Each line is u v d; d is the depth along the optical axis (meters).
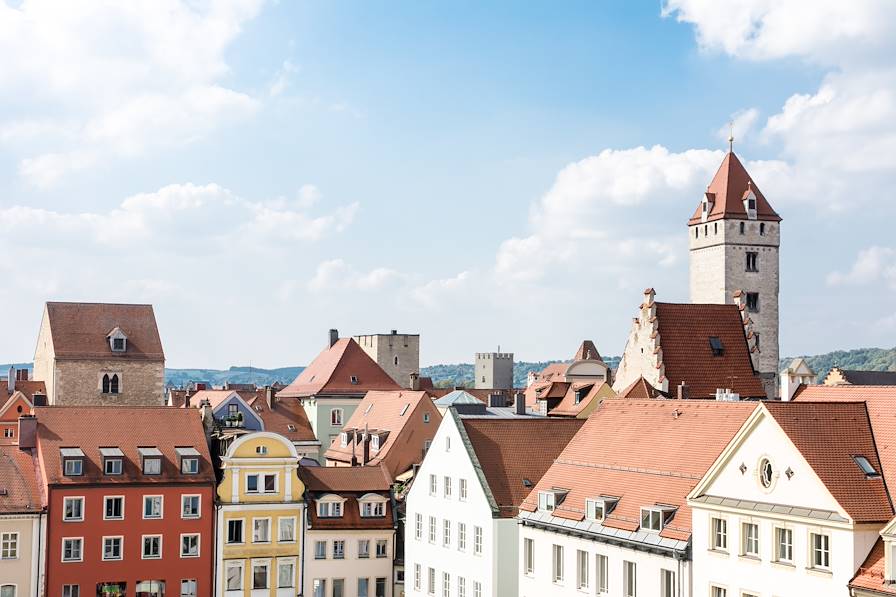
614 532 70.62
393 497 109.38
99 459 101.44
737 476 62.31
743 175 169.50
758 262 167.50
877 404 61.75
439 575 93.94
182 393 194.88
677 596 65.56
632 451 76.00
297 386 177.75
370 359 172.50
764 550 59.75
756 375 115.00
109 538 99.69
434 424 127.38
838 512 55.19
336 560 105.94
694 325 115.69
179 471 103.00
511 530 84.56
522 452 89.44
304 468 109.31
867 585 53.16
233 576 103.19
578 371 154.62
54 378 146.88
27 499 97.88
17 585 96.38
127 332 152.62
